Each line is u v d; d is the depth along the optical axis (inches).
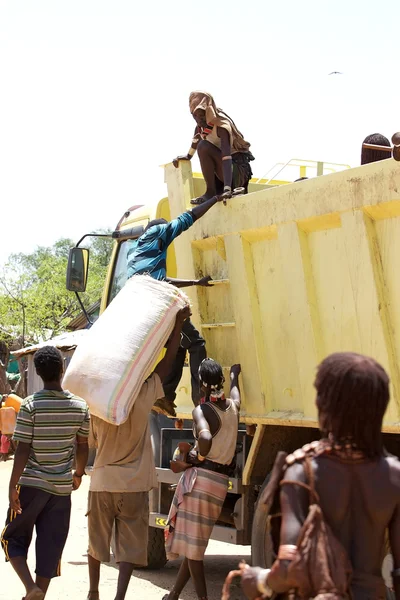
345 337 215.2
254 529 234.1
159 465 295.9
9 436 717.9
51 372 225.5
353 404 109.7
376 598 108.7
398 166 197.6
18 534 223.6
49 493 221.5
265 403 242.1
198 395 267.1
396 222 201.8
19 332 1284.4
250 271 248.2
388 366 203.0
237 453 258.7
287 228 230.2
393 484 110.7
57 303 1320.1
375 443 111.0
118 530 227.6
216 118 264.2
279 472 112.7
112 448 226.1
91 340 222.1
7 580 281.1
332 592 103.6
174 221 250.2
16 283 1263.5
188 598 267.9
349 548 109.6
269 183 335.0
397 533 111.3
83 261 344.5
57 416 222.7
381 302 205.2
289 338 234.1
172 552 239.0
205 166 272.2
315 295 225.1
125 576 223.3
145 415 226.1
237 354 257.1
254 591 111.9
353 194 209.3
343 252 214.8
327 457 111.0
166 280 257.8
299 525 107.7
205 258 271.1
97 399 214.5
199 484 237.0
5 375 1016.9
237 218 249.8
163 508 296.4
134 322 221.6
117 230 353.4
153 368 234.1
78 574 299.9
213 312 267.7
